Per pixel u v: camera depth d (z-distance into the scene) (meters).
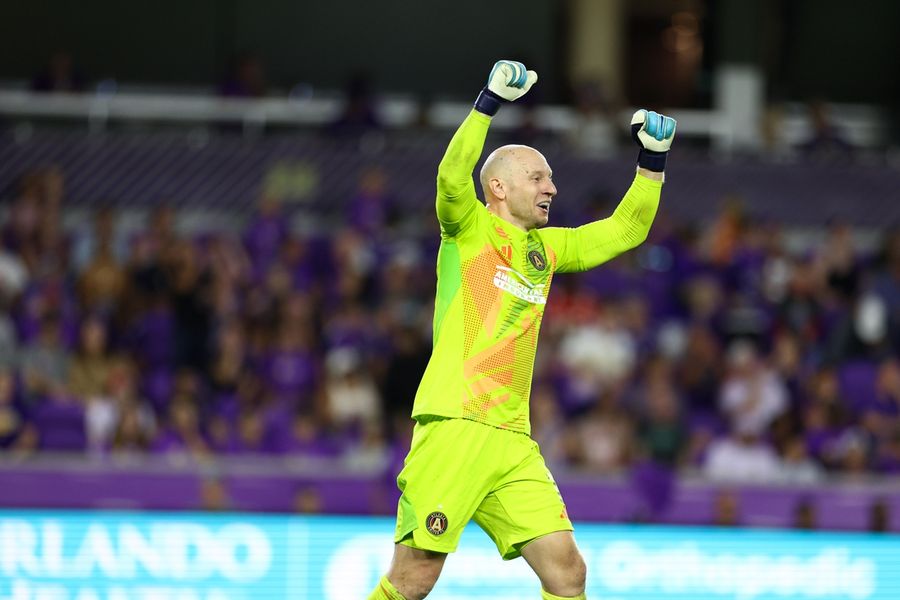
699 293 49.06
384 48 68.88
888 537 33.03
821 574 32.91
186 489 32.31
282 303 45.41
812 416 40.16
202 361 44.75
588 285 50.09
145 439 37.62
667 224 53.44
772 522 33.06
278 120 61.53
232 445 38.00
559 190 57.34
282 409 39.94
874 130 69.31
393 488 32.78
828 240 53.78
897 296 48.41
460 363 18.31
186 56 67.38
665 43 73.81
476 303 18.41
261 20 68.00
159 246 48.12
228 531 32.25
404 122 63.59
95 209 56.06
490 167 19.11
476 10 69.31
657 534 32.84
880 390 43.84
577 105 61.56
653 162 19.34
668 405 40.16
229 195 56.78
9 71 66.31
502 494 18.34
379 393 42.06
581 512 32.88
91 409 38.34
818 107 61.41
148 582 31.91
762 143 62.16
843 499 33.16
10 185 56.09
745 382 43.41
